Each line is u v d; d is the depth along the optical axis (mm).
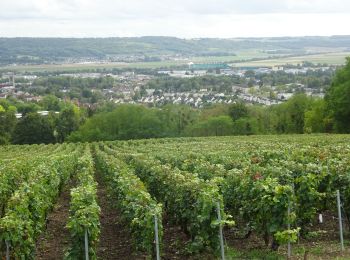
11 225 11484
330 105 79062
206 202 12375
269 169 15383
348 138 47344
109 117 110875
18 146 76062
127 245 16141
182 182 15336
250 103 152375
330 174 15203
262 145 36938
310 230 15391
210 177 18859
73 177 34625
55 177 22781
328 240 14375
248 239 15039
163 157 29531
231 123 102812
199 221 12656
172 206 16625
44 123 107938
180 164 26328
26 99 189625
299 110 97438
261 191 13125
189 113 115062
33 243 12633
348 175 14836
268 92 186875
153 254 12727
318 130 84625
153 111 113750
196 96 192875
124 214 16094
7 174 22344
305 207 14281
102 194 28859
